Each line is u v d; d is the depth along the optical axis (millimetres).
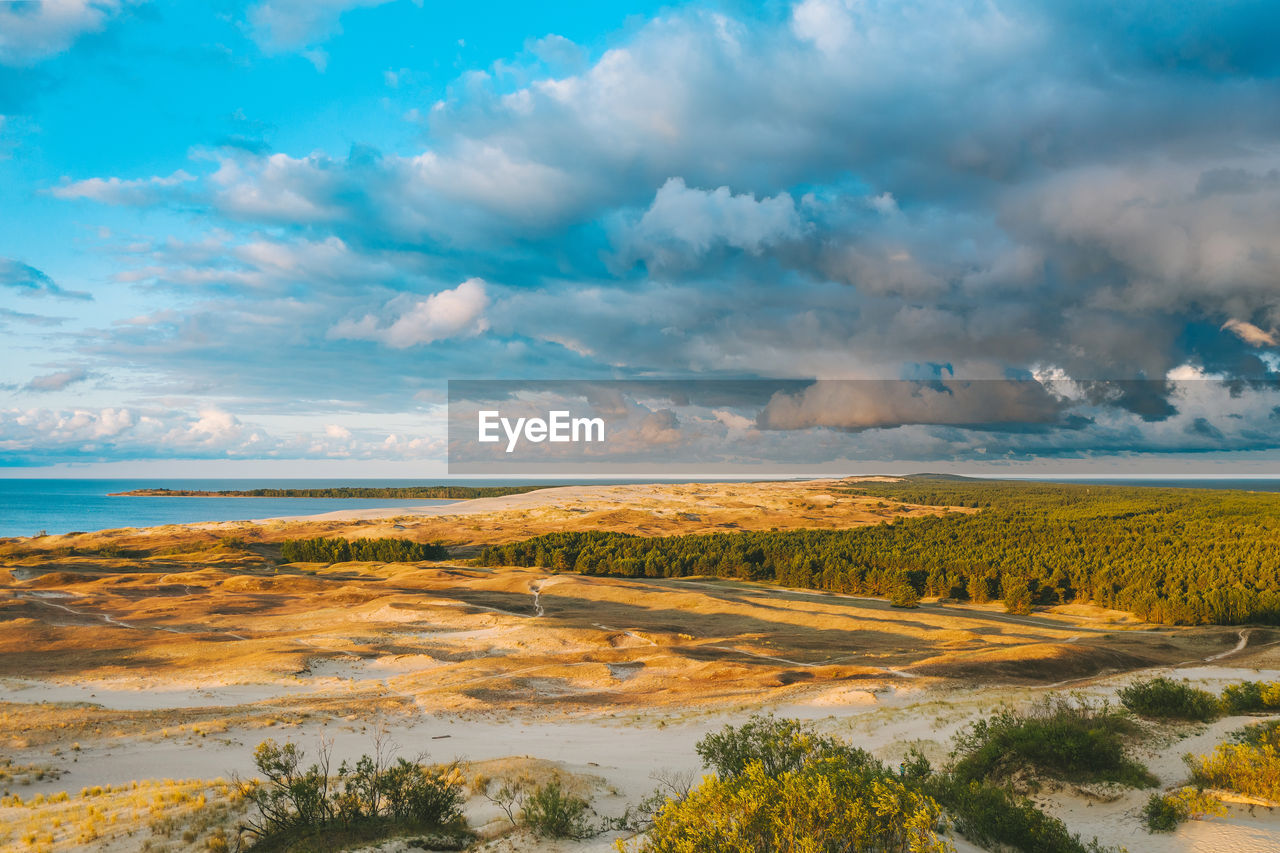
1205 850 12242
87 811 19406
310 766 26766
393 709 41094
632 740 32469
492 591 109125
